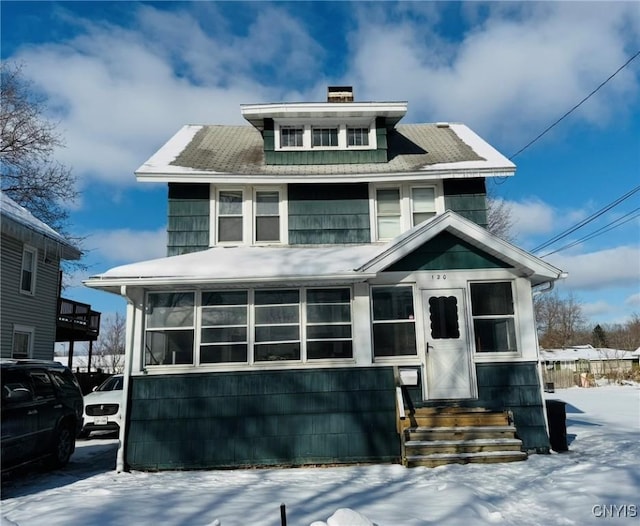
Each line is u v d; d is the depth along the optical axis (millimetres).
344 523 4594
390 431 9219
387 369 9453
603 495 5938
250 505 5992
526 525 5168
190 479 7926
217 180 11812
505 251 9516
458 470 7867
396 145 14367
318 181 11977
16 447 7453
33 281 17281
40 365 8875
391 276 9727
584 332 69125
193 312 9633
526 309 9672
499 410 9258
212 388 9273
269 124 13117
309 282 9602
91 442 12406
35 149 23062
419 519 5270
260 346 9602
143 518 5492
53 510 5910
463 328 9609
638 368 38062
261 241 12133
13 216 15141
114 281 9172
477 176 12172
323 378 9383
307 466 9031
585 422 13352
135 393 9195
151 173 11641
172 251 11820
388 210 12484
